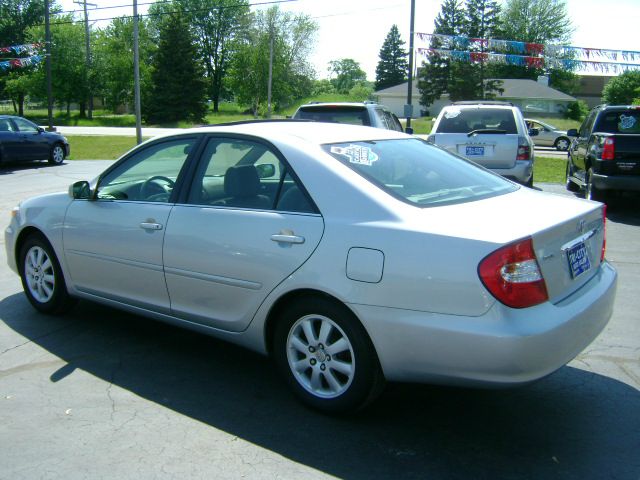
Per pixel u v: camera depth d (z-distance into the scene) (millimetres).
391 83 99000
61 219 4754
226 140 3979
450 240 2984
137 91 25312
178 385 3883
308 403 3533
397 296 3068
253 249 3572
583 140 11570
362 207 3297
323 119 10492
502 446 3186
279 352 3619
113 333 4785
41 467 2941
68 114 62250
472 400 3713
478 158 9984
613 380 3977
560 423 3428
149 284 4191
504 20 78938
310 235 3367
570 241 3299
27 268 5168
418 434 3301
